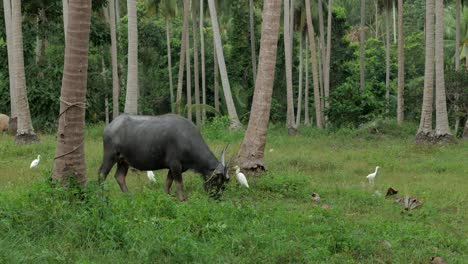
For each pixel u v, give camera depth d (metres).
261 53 15.77
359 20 62.56
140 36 43.66
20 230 8.26
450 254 8.70
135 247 7.78
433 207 11.90
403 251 8.48
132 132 11.98
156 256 7.57
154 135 11.84
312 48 35.25
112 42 29.64
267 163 18.09
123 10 52.00
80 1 9.55
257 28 46.22
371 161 19.34
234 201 11.58
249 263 7.71
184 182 13.55
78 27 9.62
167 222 8.62
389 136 28.28
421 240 9.16
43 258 7.32
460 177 16.69
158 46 44.81
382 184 14.95
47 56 30.94
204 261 7.52
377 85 33.50
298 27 42.44
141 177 14.70
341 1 59.22
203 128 27.42
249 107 47.28
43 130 29.42
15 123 27.00
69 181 9.60
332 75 46.62
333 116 32.16
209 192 11.83
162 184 13.48
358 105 31.84
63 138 9.77
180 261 7.52
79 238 8.06
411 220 10.90
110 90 33.50
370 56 52.38
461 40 42.81
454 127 35.88
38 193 9.23
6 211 8.67
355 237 8.79
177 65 47.38
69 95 9.72
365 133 28.50
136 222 8.70
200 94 47.38
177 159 11.84
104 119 36.59
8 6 26.97
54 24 30.80
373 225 9.89
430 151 22.80
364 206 12.08
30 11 30.34
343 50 46.47
